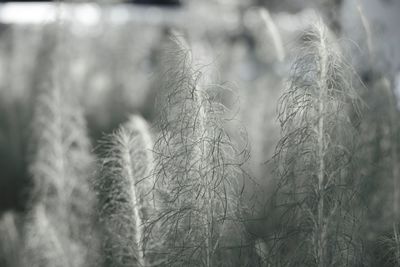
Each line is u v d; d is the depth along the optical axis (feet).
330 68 7.61
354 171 8.07
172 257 7.95
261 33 17.83
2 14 28.40
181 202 7.88
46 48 18.63
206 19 26.02
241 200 8.19
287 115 7.69
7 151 18.35
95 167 10.21
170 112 8.11
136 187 8.97
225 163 7.79
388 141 10.31
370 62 10.99
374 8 14.16
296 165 7.69
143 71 24.23
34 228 11.95
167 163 7.88
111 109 20.26
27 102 19.79
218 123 7.80
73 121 13.55
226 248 7.80
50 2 19.02
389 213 9.83
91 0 25.57
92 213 10.94
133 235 9.07
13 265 13.37
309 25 8.15
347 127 7.79
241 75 20.52
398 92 11.82
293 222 7.86
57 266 11.40
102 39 24.97
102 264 10.21
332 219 7.58
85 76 21.34
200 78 7.94
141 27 27.14
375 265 8.71
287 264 7.79
